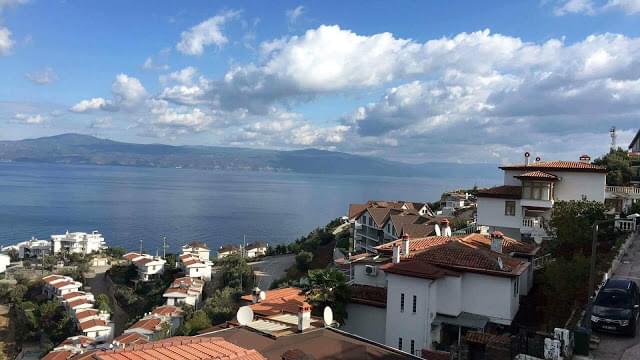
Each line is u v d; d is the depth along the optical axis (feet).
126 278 422.41
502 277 106.42
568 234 138.72
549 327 99.50
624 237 153.79
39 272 463.83
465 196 384.68
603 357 76.69
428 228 226.99
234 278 343.26
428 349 103.60
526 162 194.59
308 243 394.11
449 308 109.50
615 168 247.70
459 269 110.32
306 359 68.85
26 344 306.14
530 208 178.60
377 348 80.18
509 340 82.33
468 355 89.20
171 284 370.53
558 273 103.55
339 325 111.34
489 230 184.75
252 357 62.18
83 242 554.05
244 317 92.27
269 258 414.21
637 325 91.30
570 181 178.60
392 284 110.32
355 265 133.28
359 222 291.58
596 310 88.22
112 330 304.91
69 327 306.14
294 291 132.46
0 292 386.73
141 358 59.77
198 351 62.39
